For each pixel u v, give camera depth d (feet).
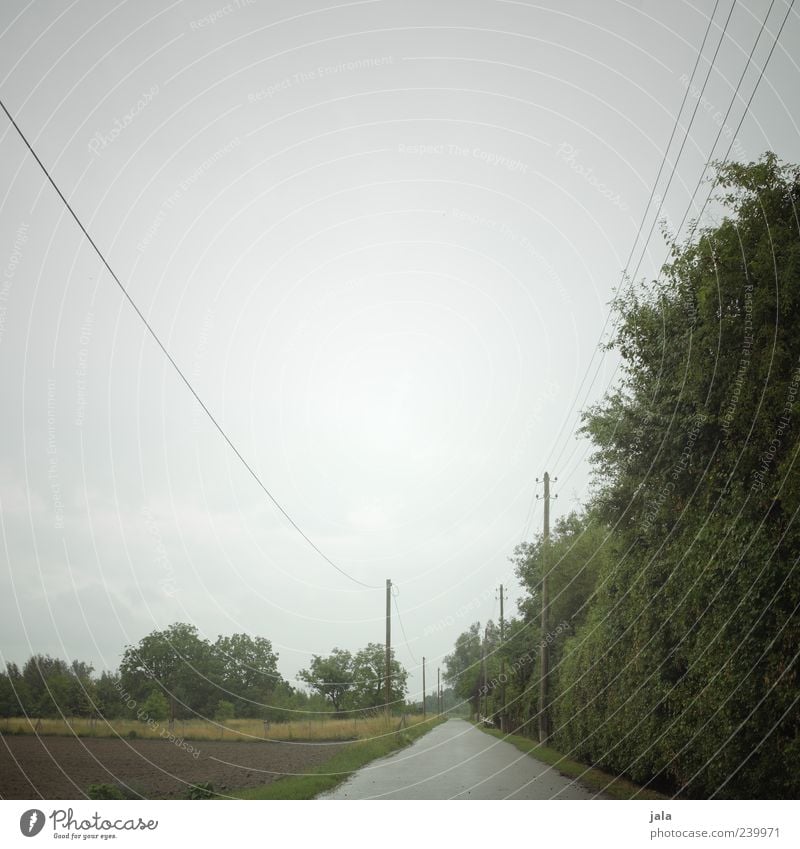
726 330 35.50
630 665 47.93
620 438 49.70
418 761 78.38
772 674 28.78
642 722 44.91
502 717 172.65
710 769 33.60
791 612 28.22
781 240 31.24
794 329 30.78
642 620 45.39
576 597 97.40
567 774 58.23
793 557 28.30
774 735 28.91
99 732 118.73
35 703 131.13
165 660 190.29
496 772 61.77
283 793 44.01
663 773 42.14
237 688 217.36
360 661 221.66
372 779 57.11
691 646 37.45
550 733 93.71
